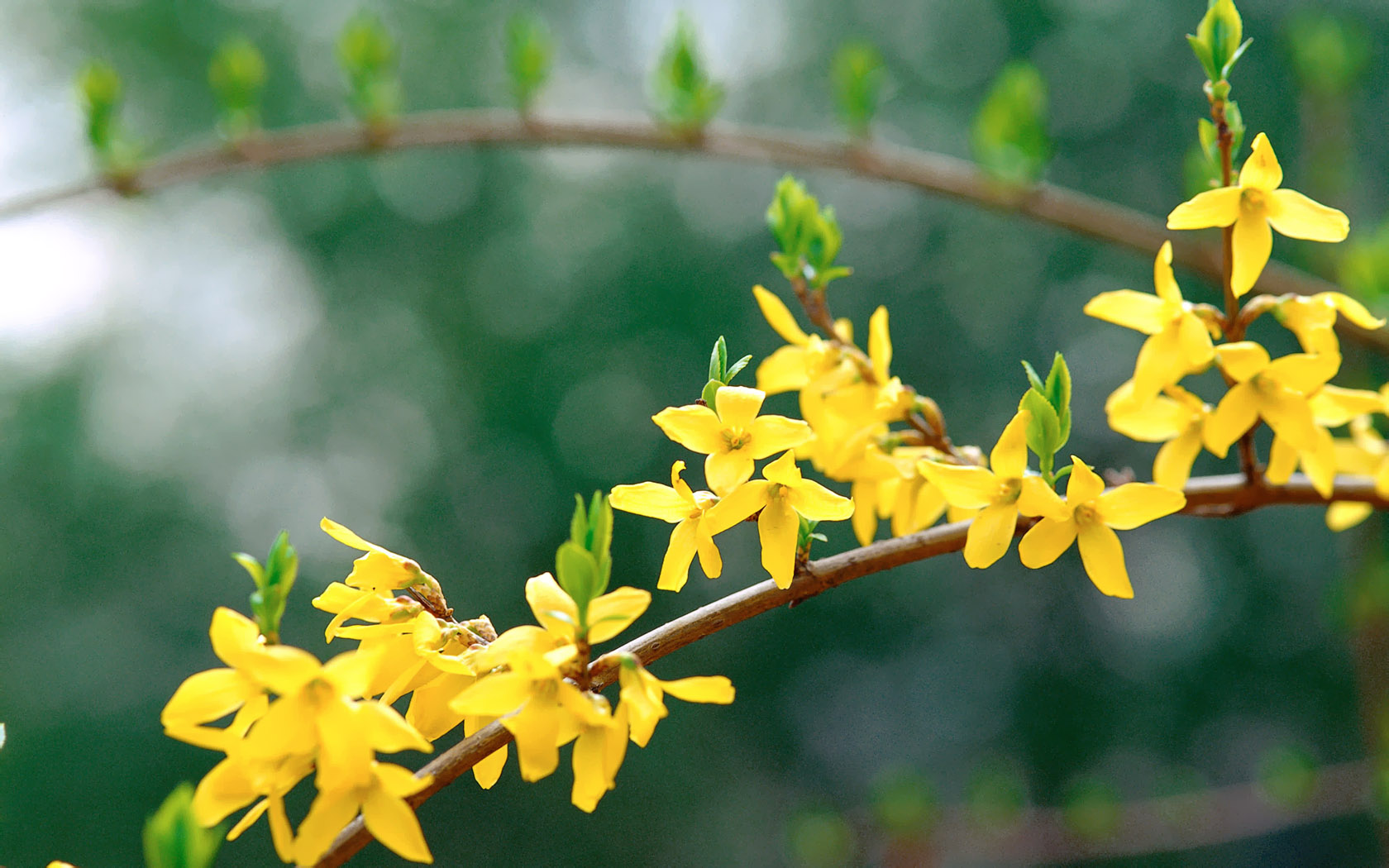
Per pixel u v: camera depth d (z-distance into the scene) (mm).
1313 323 1025
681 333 8484
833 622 8828
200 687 759
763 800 8594
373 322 9312
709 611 943
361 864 7488
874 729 9047
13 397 8914
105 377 9133
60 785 7750
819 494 968
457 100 9055
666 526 8211
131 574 8562
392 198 9078
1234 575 8391
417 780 738
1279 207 1004
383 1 9047
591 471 8477
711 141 2312
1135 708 8500
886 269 8586
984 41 8414
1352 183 2523
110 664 8266
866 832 3969
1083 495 930
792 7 8969
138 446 9031
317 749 756
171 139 8945
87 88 2189
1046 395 971
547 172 9000
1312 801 3236
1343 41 2441
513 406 8602
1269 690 8148
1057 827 3484
